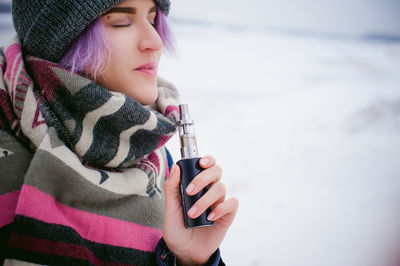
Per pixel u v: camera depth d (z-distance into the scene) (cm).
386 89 668
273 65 721
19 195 63
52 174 64
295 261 225
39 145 66
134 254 73
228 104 508
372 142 446
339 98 594
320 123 480
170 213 69
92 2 72
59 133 71
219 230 72
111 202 76
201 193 65
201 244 71
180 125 70
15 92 69
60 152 66
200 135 402
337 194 319
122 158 76
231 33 859
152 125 78
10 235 58
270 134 429
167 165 105
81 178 68
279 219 272
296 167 362
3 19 426
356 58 876
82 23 74
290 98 575
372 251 241
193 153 68
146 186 84
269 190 312
